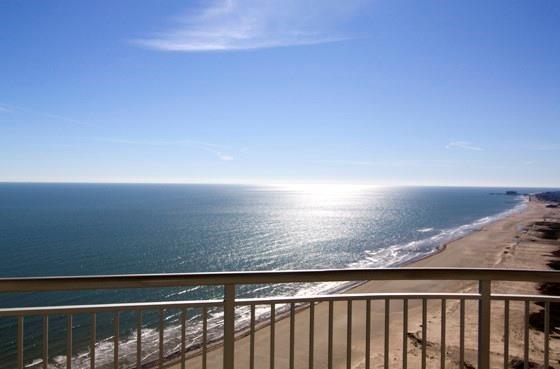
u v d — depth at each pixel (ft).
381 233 250.37
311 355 9.91
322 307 67.62
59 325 71.05
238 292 101.76
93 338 9.22
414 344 45.70
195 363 47.62
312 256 172.65
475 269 10.07
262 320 63.41
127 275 9.01
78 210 369.71
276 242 206.90
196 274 9.27
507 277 10.07
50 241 187.21
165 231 231.91
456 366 38.93
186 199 617.62
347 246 199.41
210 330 64.64
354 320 60.08
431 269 9.94
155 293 100.37
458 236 229.04
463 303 10.36
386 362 10.13
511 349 42.60
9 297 96.22
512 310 57.77
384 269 9.87
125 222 275.18
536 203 578.66
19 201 498.28
